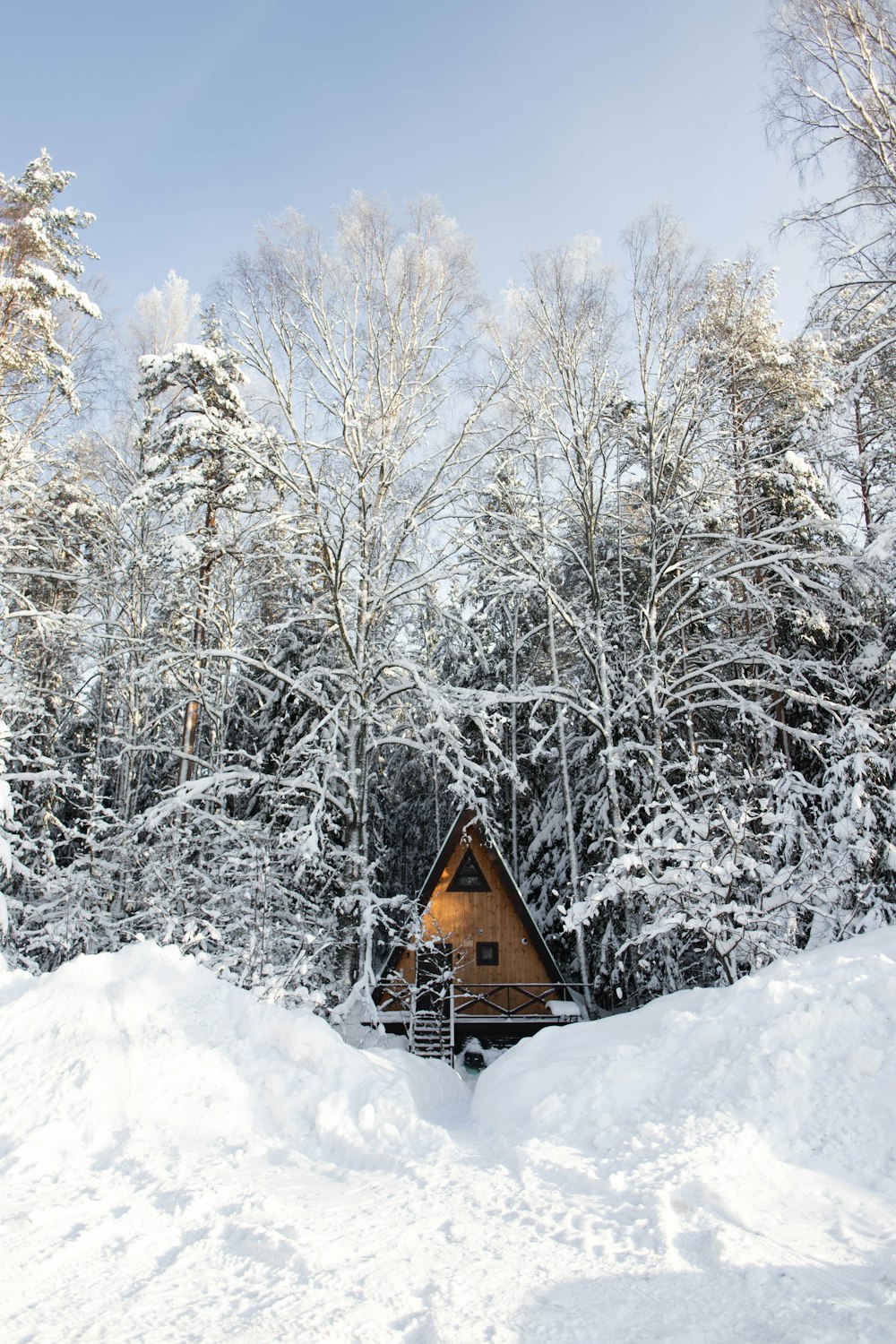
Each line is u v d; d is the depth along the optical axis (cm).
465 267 1770
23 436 1792
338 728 1684
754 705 1625
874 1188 543
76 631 1866
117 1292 421
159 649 1741
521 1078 813
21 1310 402
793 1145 594
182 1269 450
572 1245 463
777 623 1919
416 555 1905
